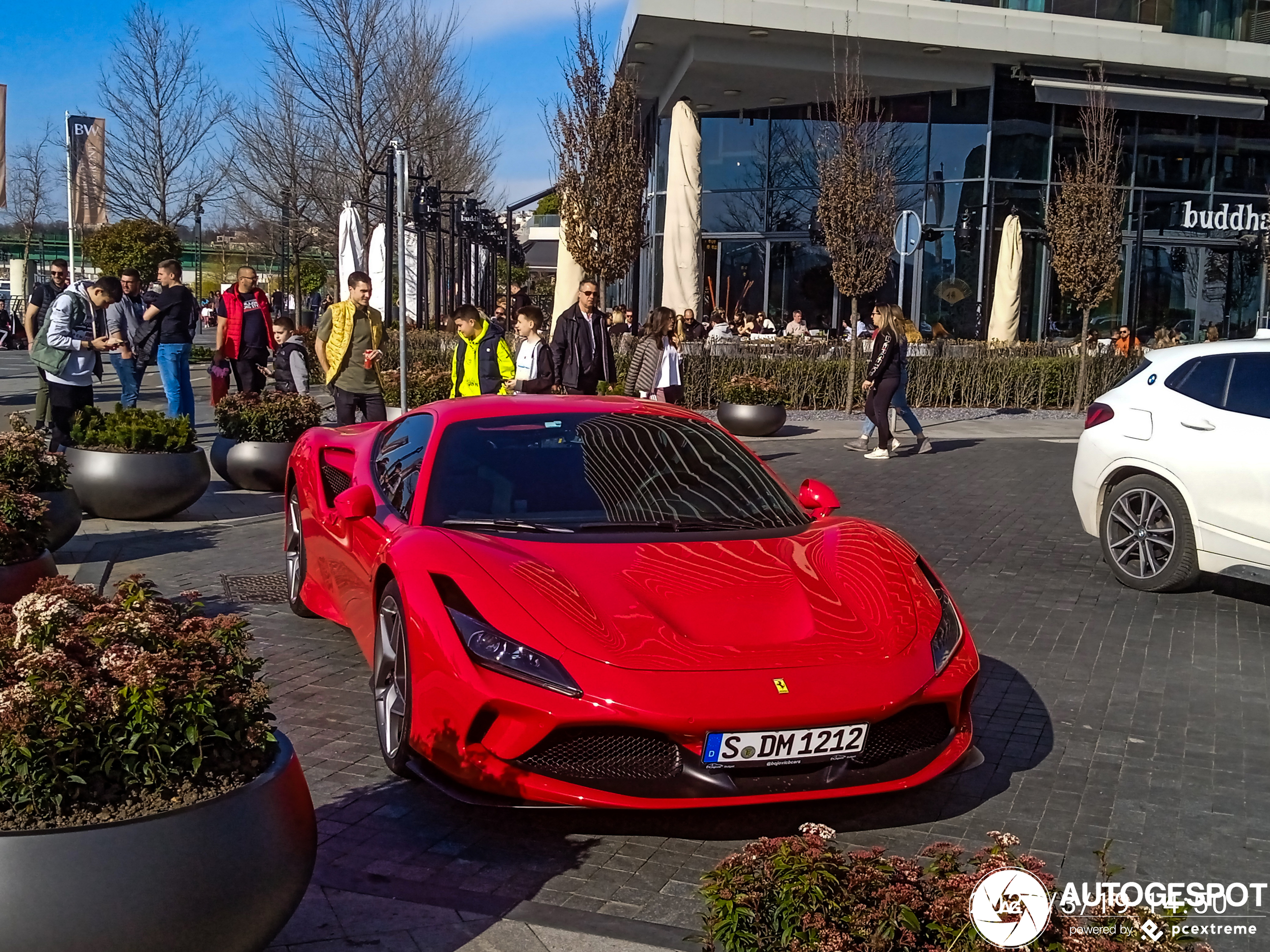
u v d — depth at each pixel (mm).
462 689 3490
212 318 45594
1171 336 23953
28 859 2250
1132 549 7207
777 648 3568
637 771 3434
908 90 25266
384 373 14586
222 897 2414
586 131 17734
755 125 26641
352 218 19359
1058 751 4484
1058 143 25266
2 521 5672
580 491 4527
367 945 2881
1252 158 26969
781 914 2287
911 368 19219
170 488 8328
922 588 4098
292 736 4434
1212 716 4926
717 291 27188
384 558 4129
